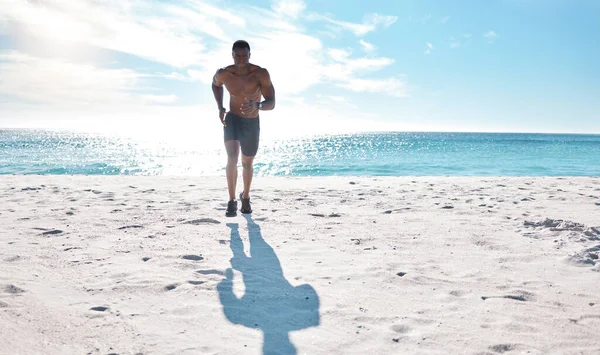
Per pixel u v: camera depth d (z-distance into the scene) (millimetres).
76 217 4516
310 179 9656
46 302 2184
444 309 2178
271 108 4020
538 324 1996
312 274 2732
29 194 6391
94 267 2795
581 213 4984
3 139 74688
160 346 1738
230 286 2482
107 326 1920
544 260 3078
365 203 5738
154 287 2432
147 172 18750
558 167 20188
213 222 4320
